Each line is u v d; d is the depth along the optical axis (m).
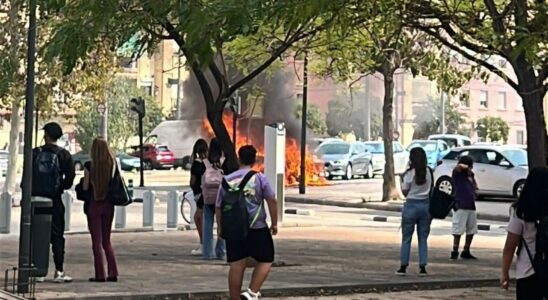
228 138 17.31
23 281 12.95
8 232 22.67
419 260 16.47
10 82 22.59
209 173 17.61
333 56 20.64
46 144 14.26
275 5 10.79
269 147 26.30
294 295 13.95
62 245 14.28
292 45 18.53
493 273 16.59
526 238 9.02
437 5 15.78
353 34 17.45
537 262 8.87
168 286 13.91
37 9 15.26
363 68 22.95
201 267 16.53
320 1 10.84
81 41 11.84
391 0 14.26
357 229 26.38
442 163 37.97
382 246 21.31
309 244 21.53
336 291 14.30
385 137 37.41
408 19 15.05
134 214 29.98
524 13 12.48
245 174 11.79
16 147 35.25
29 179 13.13
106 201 14.31
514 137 96.69
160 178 56.56
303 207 36.31
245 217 11.63
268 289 13.79
